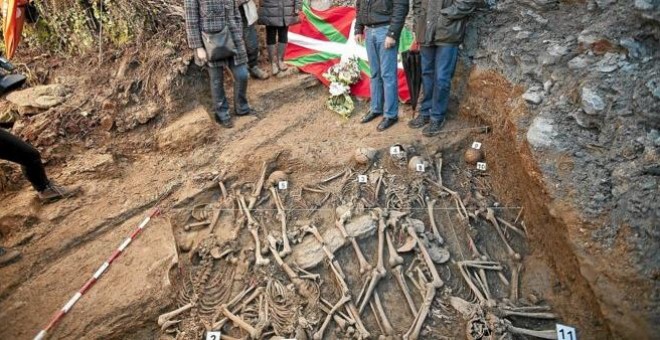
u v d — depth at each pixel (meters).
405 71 5.72
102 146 5.56
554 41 5.25
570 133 4.60
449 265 4.63
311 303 4.30
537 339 4.03
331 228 4.88
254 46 6.18
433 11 5.10
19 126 5.50
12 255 4.48
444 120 5.84
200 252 4.70
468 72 5.81
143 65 5.95
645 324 3.51
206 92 6.11
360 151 5.31
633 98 4.45
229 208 5.06
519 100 5.10
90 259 4.53
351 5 6.84
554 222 4.30
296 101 6.32
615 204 4.06
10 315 4.09
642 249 3.76
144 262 4.49
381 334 4.16
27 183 5.13
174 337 4.16
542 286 4.42
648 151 4.16
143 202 5.05
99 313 4.11
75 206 4.96
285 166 5.46
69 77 5.96
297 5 6.07
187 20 5.27
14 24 5.61
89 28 6.20
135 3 6.15
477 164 5.42
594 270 3.86
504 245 4.79
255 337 4.05
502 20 5.71
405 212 4.92
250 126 5.89
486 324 4.05
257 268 4.55
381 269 4.47
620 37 4.81
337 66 6.30
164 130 5.66
